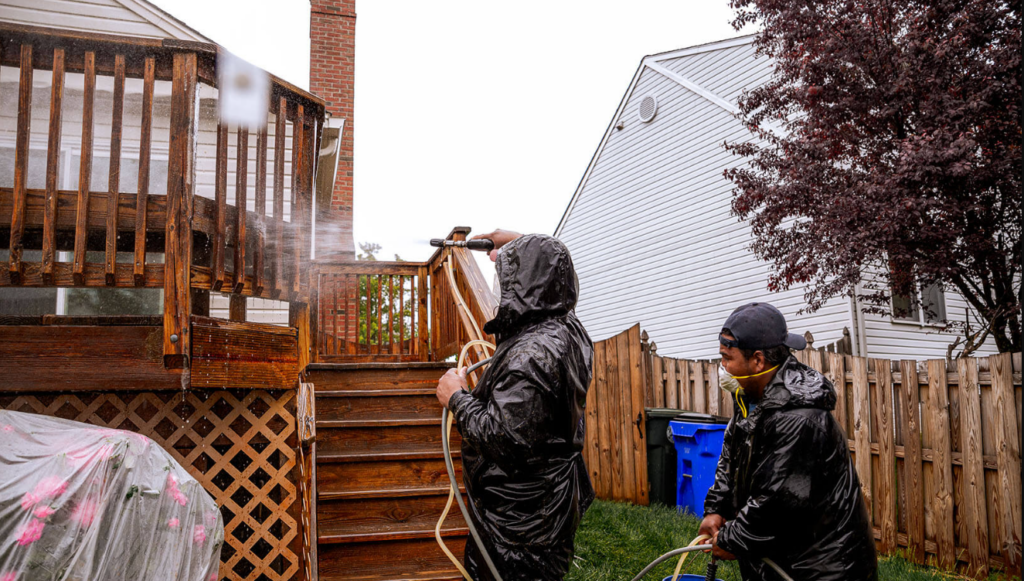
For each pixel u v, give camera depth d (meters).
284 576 3.31
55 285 2.78
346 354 6.42
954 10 6.82
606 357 6.91
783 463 2.00
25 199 2.79
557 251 2.04
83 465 2.14
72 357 2.87
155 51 2.93
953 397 4.63
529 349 1.85
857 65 7.30
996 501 4.30
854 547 2.01
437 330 5.93
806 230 8.30
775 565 2.08
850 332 9.64
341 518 3.80
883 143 7.39
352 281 6.49
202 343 2.94
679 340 12.91
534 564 1.84
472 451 1.96
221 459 3.27
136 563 2.17
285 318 6.50
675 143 13.34
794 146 7.89
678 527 5.19
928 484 4.74
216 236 3.00
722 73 12.25
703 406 6.52
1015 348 7.10
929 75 6.79
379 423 4.30
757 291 11.23
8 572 1.93
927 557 4.70
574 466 1.94
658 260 13.63
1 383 2.77
